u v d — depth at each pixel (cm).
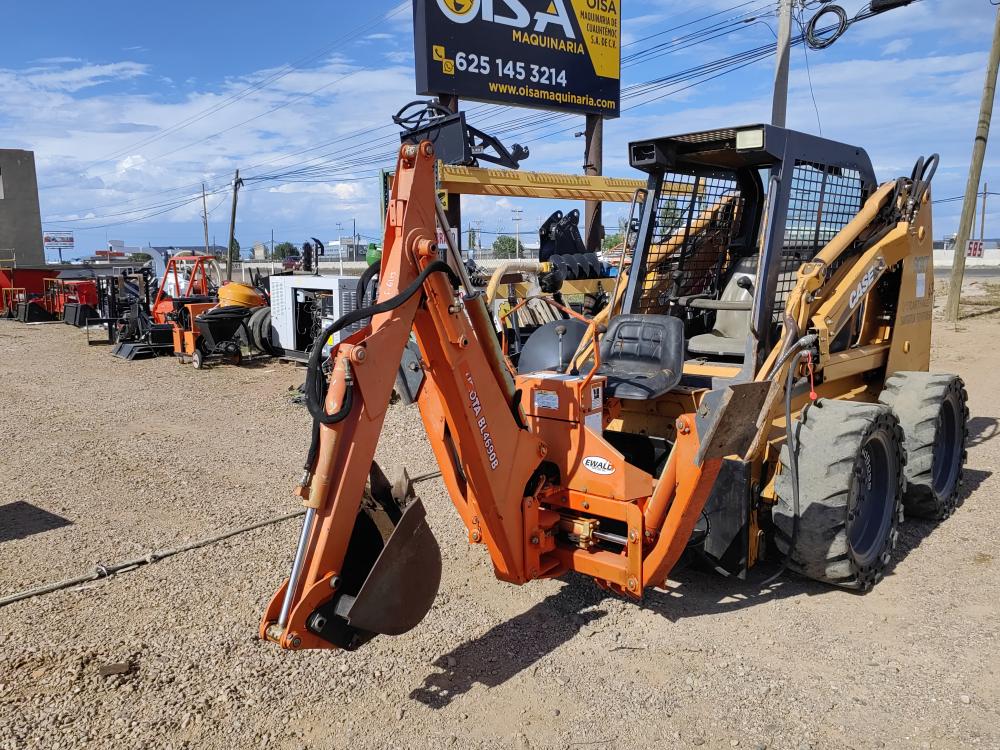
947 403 529
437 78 1126
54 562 481
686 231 490
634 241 472
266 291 1647
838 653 357
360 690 336
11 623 399
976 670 339
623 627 388
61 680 344
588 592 429
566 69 1271
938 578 434
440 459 395
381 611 292
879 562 421
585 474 380
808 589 426
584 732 304
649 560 361
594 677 343
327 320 1197
